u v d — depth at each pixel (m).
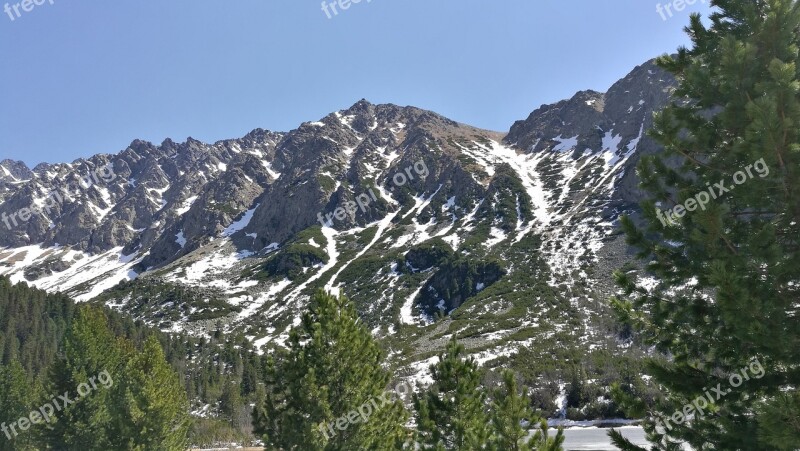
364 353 22.28
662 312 10.59
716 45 11.21
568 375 72.75
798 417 7.10
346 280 155.50
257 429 21.86
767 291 8.57
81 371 37.41
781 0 9.58
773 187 8.77
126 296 174.50
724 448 9.21
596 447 52.00
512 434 11.92
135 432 32.25
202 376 96.56
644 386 61.62
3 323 103.25
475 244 153.38
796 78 9.62
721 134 10.20
